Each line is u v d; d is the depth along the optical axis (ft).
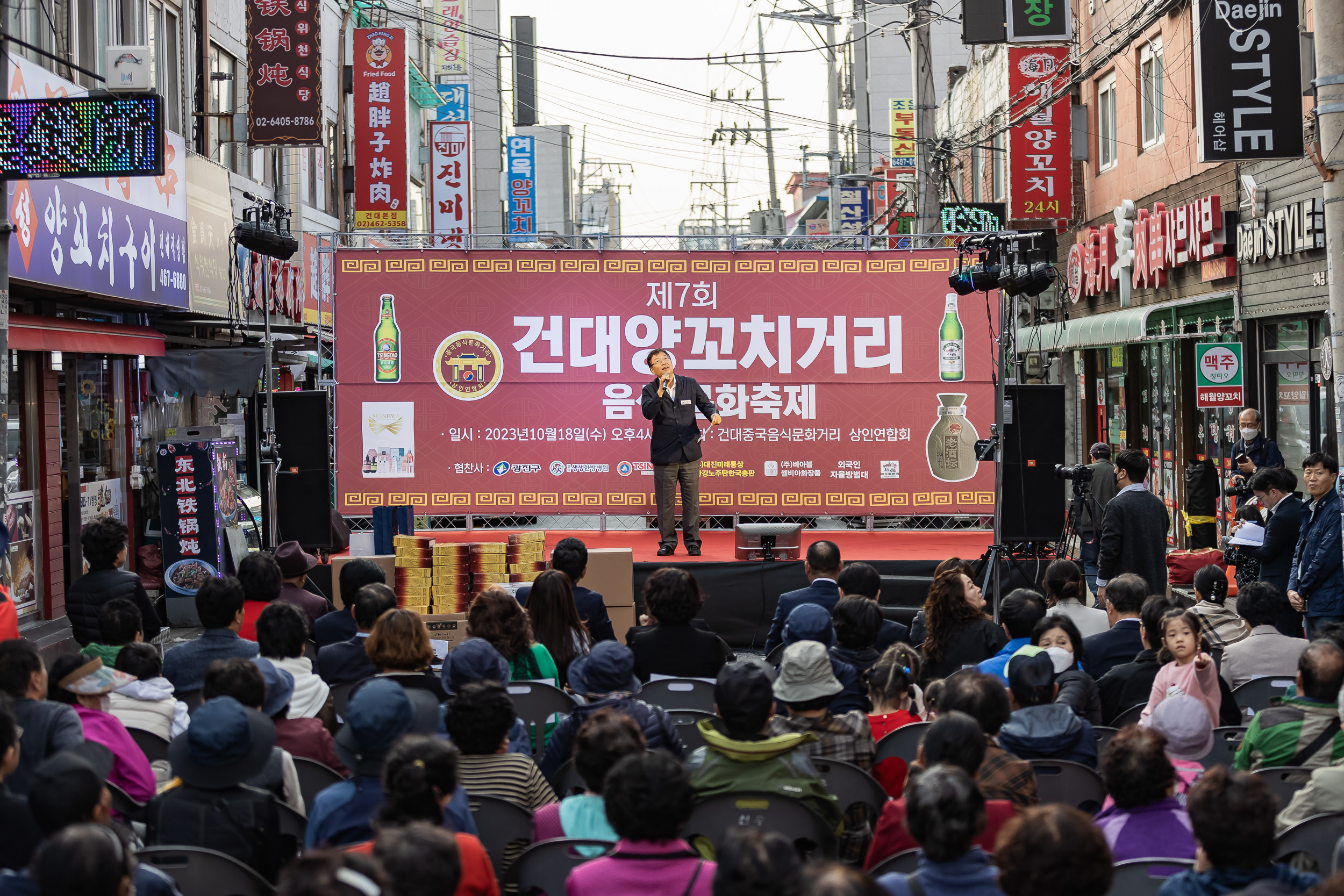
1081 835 8.43
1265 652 19.70
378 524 36.73
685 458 36.52
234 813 12.53
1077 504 35.78
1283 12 33.96
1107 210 60.95
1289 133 34.09
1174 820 11.83
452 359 40.98
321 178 66.49
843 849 14.53
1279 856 12.26
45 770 10.30
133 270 37.19
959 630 20.90
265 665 15.71
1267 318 41.96
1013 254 32.76
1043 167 57.47
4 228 21.74
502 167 124.06
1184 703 14.21
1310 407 39.40
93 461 40.78
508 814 13.25
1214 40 34.14
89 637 23.17
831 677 15.40
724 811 12.84
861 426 40.93
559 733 15.83
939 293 40.68
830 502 40.96
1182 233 47.44
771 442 41.04
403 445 41.01
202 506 39.22
